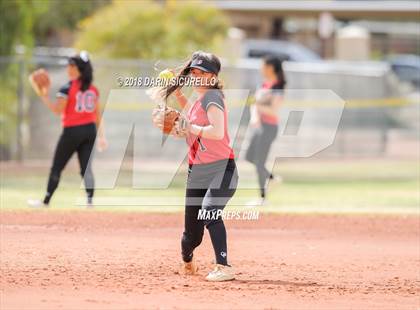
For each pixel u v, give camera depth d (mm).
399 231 34969
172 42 60906
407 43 141000
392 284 24938
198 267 26656
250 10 103812
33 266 26172
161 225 34812
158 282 24219
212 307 21172
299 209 40531
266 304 21719
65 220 35094
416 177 56750
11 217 35344
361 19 111250
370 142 68875
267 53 93062
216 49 63156
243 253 29641
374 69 76188
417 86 102250
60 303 21266
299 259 28750
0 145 56875
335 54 104125
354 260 28812
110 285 23594
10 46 60125
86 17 83938
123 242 30859
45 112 57719
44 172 52281
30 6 60906
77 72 36781
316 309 21406
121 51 60531
